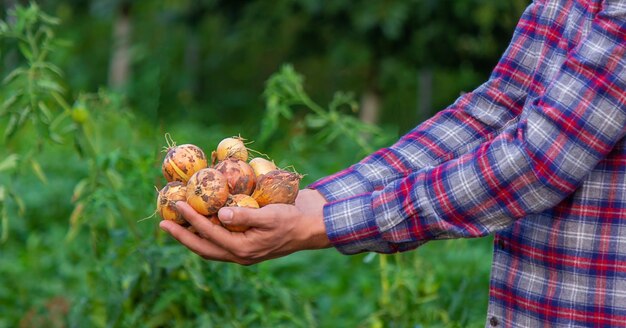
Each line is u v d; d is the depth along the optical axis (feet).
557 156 5.65
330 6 25.18
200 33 39.70
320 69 38.04
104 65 40.73
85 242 15.83
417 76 32.58
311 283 13.52
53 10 38.81
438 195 5.84
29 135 19.86
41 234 16.76
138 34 40.01
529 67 6.79
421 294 10.82
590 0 6.11
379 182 6.50
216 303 9.97
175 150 6.26
